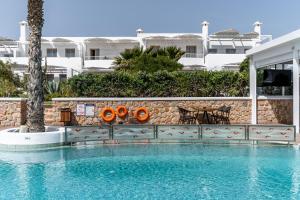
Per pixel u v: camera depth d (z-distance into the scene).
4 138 12.44
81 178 8.91
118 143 13.60
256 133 13.07
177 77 19.47
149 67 27.08
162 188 8.04
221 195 7.48
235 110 19.06
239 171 9.58
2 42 42.16
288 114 19.27
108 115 18.41
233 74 19.59
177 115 18.88
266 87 20.17
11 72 27.92
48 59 37.91
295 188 7.97
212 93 19.56
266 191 7.75
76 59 38.09
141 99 18.75
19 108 17.89
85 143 13.36
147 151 12.35
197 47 42.56
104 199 7.24
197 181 8.62
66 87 21.61
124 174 9.32
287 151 12.15
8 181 8.62
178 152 12.18
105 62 39.03
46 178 8.91
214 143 13.48
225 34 42.50
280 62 15.93
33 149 12.32
